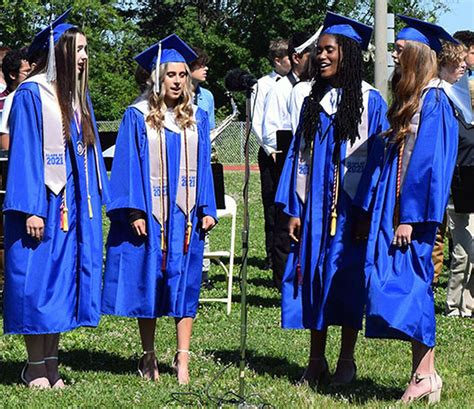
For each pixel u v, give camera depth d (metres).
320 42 7.98
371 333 7.21
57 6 50.56
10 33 49.34
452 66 9.39
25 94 7.72
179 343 8.38
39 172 7.66
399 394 7.86
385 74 14.29
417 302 7.19
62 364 8.92
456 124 7.36
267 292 12.95
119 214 8.23
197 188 8.37
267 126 12.62
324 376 8.29
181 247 8.27
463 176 10.68
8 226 7.75
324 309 7.97
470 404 7.39
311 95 8.07
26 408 7.22
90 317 7.84
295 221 8.10
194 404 7.41
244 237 7.05
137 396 7.59
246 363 9.03
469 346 9.94
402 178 7.38
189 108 8.37
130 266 8.23
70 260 7.80
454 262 11.46
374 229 7.40
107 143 11.80
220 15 59.78
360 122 7.95
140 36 59.50
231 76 6.98
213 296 12.53
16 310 7.69
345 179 7.94
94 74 51.53
